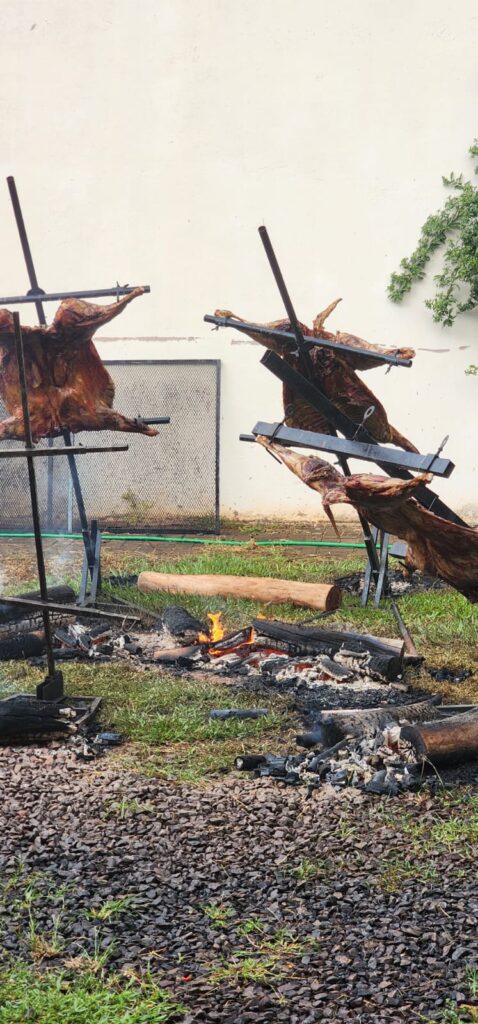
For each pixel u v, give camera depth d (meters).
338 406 8.90
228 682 8.41
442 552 7.26
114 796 6.11
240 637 9.13
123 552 13.99
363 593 10.87
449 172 15.51
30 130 15.98
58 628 9.55
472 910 4.86
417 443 15.94
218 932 4.69
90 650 9.07
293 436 7.43
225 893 5.01
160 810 5.95
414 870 5.26
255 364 16.02
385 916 4.83
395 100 15.47
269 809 5.98
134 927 4.73
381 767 6.50
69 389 9.11
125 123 15.85
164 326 16.11
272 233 15.84
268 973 4.38
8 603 7.32
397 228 15.66
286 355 8.70
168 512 16.28
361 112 15.54
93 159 15.96
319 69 15.53
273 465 16.16
